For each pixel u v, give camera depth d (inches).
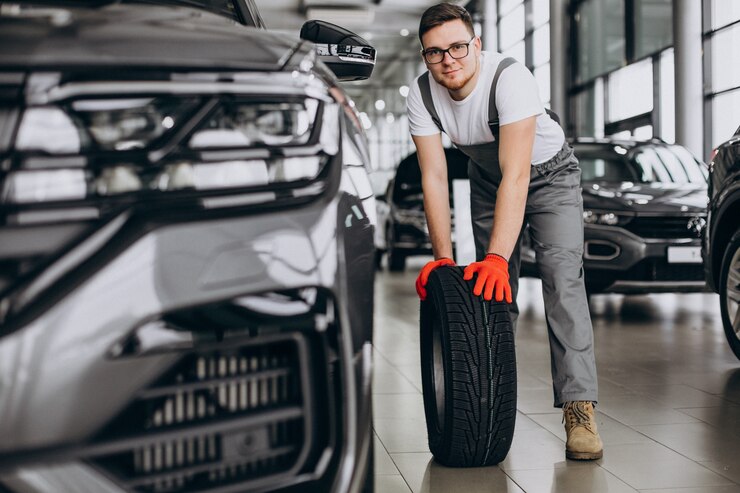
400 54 1088.2
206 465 40.9
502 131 80.0
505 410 78.3
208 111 43.1
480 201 94.0
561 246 88.2
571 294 87.7
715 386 122.3
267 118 44.5
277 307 42.1
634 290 185.0
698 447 90.1
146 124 41.6
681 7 412.2
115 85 41.1
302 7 838.5
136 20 46.1
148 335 38.7
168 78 42.4
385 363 142.7
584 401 86.7
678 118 415.8
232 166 42.8
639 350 154.1
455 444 78.9
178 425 39.9
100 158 40.0
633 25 491.5
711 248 138.0
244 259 41.1
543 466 83.0
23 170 38.7
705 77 411.5
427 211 86.2
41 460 36.0
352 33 72.3
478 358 77.1
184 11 55.7
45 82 40.0
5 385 35.4
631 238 181.8
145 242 39.0
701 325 186.7
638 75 488.1
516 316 94.4
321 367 43.6
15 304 36.5
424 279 82.5
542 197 88.5
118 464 38.5
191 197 41.3
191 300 39.5
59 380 36.2
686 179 214.2
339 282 44.1
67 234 38.5
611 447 90.3
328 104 47.4
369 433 46.0
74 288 37.2
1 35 41.3
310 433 43.3
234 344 41.0
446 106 83.3
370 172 50.1
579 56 575.5
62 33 42.1
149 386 38.9
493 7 750.5
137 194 40.4
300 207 43.5
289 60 46.8
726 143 133.3
